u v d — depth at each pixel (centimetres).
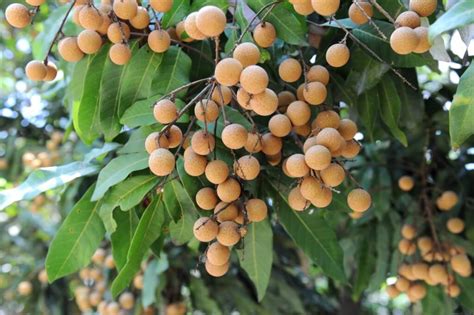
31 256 202
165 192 97
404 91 114
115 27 96
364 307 237
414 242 132
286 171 96
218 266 93
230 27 97
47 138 188
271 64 104
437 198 136
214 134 92
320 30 106
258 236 105
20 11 99
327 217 138
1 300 193
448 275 126
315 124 94
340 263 105
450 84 129
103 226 103
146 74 100
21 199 100
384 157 141
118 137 107
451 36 119
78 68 105
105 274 163
